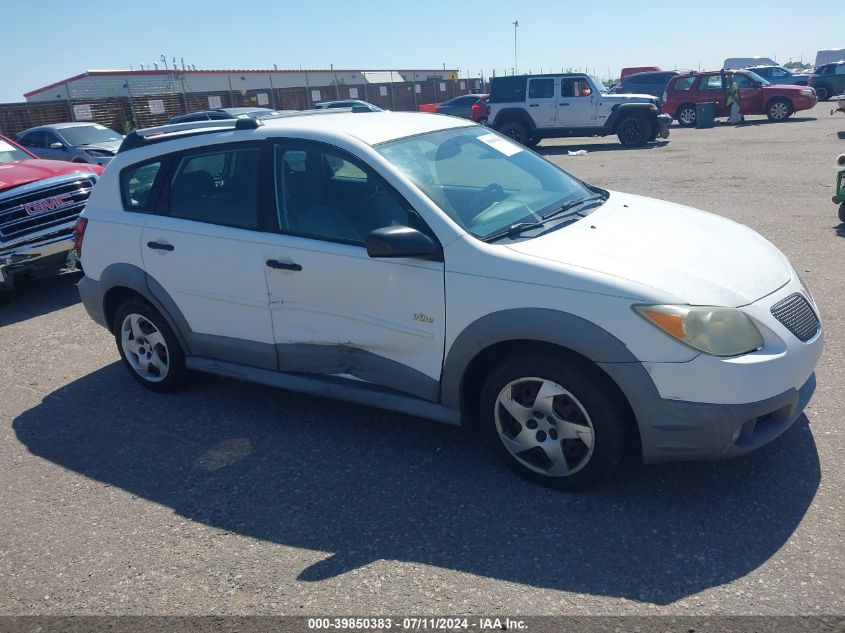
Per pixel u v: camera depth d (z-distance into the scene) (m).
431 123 4.45
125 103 27.11
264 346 4.25
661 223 3.91
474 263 3.41
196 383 5.13
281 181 4.08
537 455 3.55
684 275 3.23
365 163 3.79
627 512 3.29
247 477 3.86
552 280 3.23
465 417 3.70
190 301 4.48
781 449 3.68
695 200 10.16
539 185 4.26
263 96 32.50
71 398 5.07
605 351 3.11
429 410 3.75
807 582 2.77
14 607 3.01
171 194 4.57
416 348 3.67
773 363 3.08
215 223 4.32
